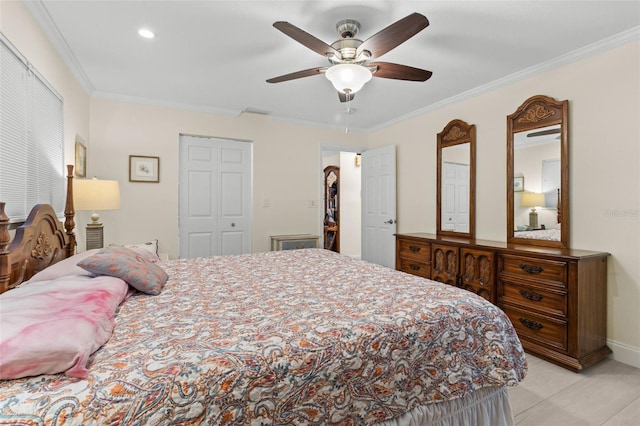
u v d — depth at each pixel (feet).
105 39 7.54
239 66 9.03
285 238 14.07
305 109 13.19
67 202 7.31
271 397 3.00
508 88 9.99
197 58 8.55
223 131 13.37
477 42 7.66
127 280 4.91
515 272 8.44
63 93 8.14
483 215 10.80
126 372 2.73
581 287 7.14
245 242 14.12
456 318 4.29
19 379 2.56
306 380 3.19
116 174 11.54
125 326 3.74
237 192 13.96
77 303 3.46
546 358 7.58
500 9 6.35
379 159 15.30
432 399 3.97
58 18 6.67
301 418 3.14
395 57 8.43
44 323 2.83
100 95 11.19
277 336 3.48
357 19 6.70
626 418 5.58
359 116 14.17
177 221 12.56
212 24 6.94
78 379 2.61
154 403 2.57
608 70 7.73
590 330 7.33
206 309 4.38
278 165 14.57
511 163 9.83
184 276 6.35
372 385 3.58
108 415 2.41
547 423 5.45
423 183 13.25
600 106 7.88
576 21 6.77
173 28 7.10
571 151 8.45
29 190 6.09
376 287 5.42
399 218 14.48
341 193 21.79
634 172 7.34
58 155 7.76
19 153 5.67
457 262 10.05
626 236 7.48
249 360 3.04
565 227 8.48
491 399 4.61
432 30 7.13
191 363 2.90
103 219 11.41
